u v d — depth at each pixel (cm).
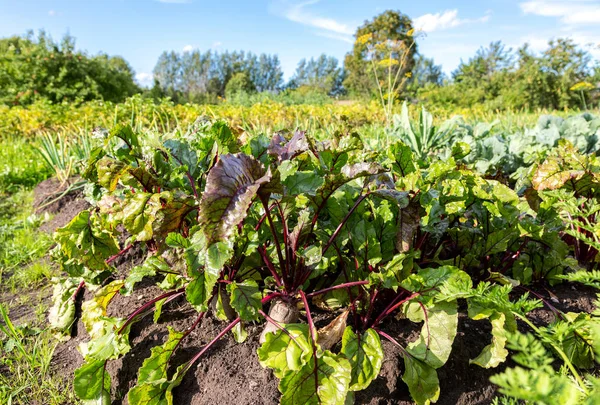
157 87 4175
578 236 186
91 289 258
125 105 864
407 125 476
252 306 177
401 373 177
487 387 178
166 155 228
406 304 189
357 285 203
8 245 418
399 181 221
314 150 242
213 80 6906
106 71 2492
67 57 2308
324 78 5069
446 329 170
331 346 181
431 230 204
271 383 177
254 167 158
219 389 180
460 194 216
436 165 219
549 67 2264
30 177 680
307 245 206
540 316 215
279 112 1017
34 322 280
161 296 210
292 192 176
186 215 200
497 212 215
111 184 210
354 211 214
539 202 271
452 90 2617
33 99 2120
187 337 207
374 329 188
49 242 411
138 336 217
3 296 326
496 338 173
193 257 166
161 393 179
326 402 155
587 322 132
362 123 1079
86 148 563
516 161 460
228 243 163
